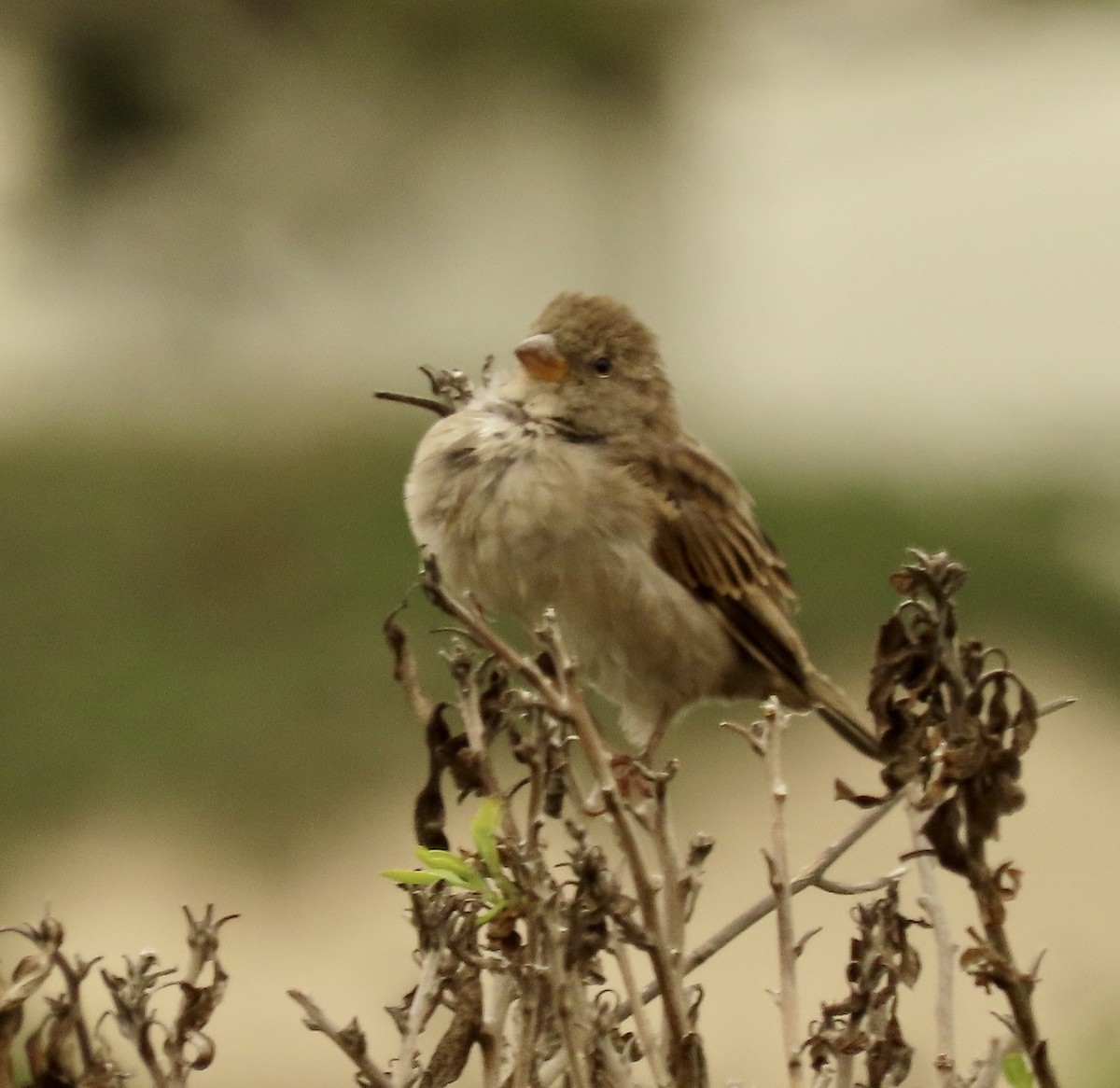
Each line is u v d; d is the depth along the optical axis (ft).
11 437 61.82
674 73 87.76
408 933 35.45
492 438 20.26
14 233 79.82
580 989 12.42
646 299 90.63
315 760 40.29
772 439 74.23
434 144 80.89
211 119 78.48
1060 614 49.37
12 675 43.96
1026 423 78.43
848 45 110.63
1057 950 31.55
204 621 46.44
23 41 77.20
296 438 60.49
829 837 36.73
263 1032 32.27
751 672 22.63
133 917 36.27
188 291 79.36
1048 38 116.57
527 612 20.45
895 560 53.11
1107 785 39.73
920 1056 17.39
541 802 13.07
